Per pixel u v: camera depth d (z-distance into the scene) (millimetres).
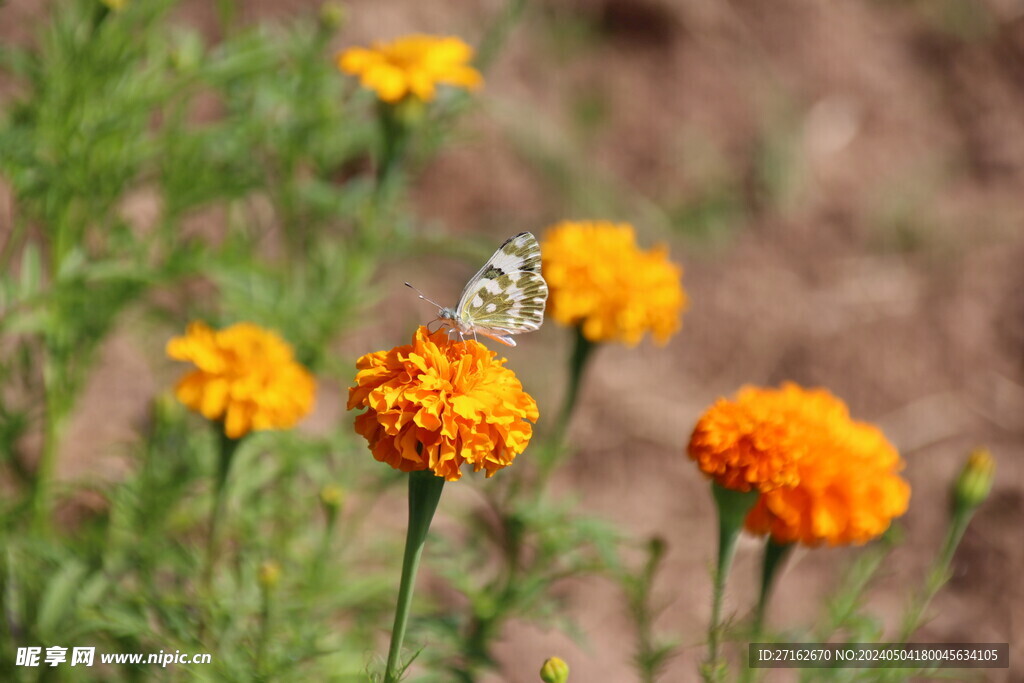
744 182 10844
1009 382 9141
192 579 5473
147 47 5855
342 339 7219
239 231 6582
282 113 6617
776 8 12062
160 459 5922
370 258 6660
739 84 11500
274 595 4684
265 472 5973
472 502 7102
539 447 5777
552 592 7293
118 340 7914
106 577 5168
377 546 6160
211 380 5094
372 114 7406
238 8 8031
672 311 5871
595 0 11688
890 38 12141
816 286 10000
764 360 9320
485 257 6992
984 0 12148
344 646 5332
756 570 7734
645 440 8578
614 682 6816
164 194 6000
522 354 9047
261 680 4652
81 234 5766
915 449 8625
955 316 9609
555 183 10297
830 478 4336
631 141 10906
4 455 5699
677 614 7324
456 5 10828
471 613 6043
